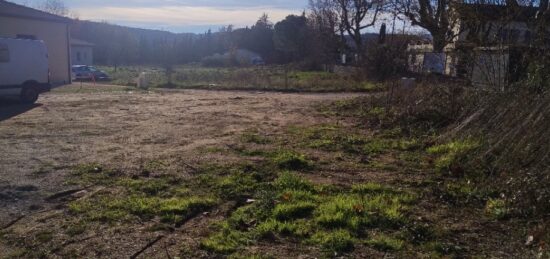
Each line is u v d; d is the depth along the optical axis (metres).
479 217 5.47
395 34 30.78
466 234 4.97
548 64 8.95
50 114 14.42
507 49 11.05
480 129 8.84
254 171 7.48
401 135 10.60
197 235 4.98
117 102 18.22
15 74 16.91
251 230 5.06
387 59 28.98
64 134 10.83
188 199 6.05
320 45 51.28
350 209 5.49
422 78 17.12
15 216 5.53
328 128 11.84
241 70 44.44
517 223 5.24
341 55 48.47
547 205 5.37
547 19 10.77
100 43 73.19
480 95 10.45
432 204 5.91
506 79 10.76
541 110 6.90
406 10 30.09
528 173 6.05
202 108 16.47
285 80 28.86
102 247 4.67
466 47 13.41
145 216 5.50
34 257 4.46
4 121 12.85
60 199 6.14
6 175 7.17
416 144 9.45
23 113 14.60
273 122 13.11
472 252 4.54
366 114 13.78
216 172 7.39
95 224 5.27
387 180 7.00
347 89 26.25
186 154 8.68
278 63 68.50
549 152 6.13
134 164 7.87
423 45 31.56
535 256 4.42
